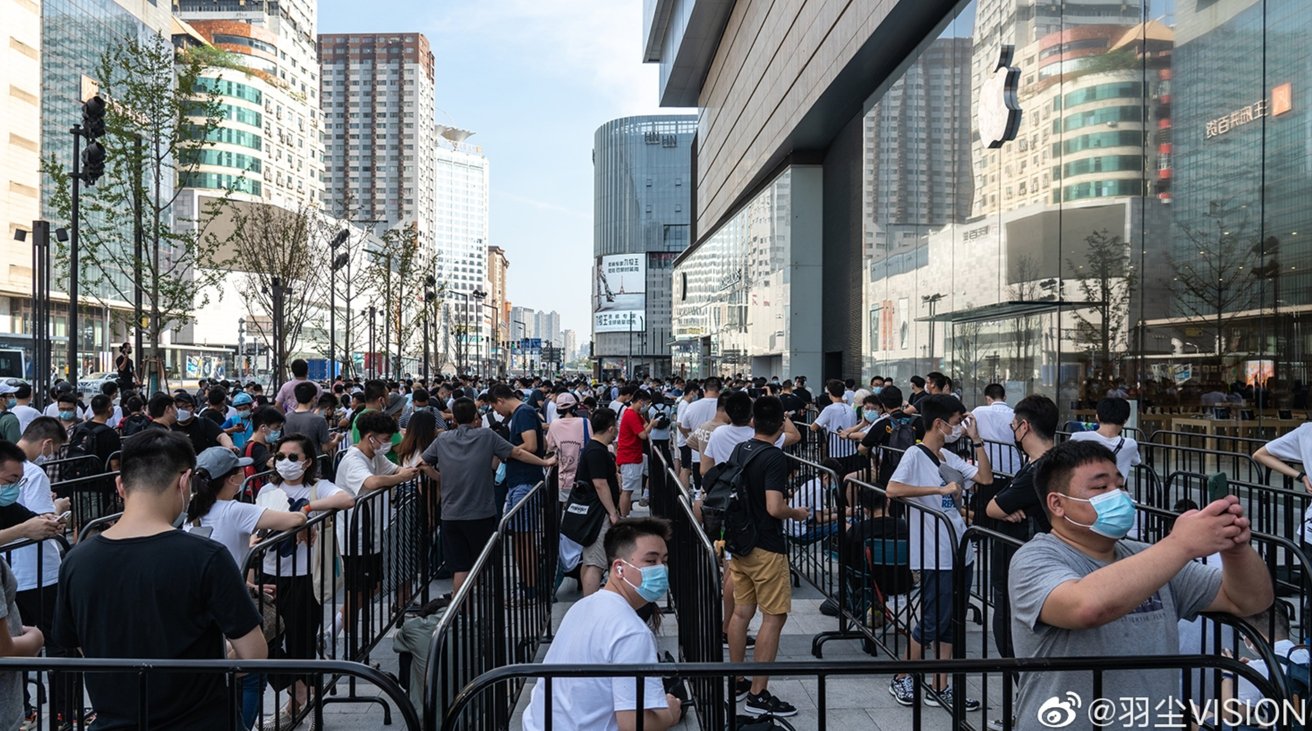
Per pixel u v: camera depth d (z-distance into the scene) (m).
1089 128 17.23
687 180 150.50
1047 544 2.88
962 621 5.23
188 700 3.19
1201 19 14.40
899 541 6.59
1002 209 20.64
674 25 65.12
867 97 32.03
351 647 6.25
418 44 169.00
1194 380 14.53
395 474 7.64
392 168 168.12
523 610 6.62
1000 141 20.64
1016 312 20.02
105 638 3.23
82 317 65.50
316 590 5.84
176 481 3.43
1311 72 12.23
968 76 22.47
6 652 3.50
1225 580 2.79
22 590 5.77
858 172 34.34
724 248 58.00
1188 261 14.63
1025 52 19.45
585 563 7.63
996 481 8.27
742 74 49.88
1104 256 16.72
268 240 41.41
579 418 10.91
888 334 29.30
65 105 68.00
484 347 146.50
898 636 6.70
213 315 84.94
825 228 40.19
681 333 80.62
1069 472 2.81
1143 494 11.99
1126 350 16.17
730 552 5.87
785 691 6.16
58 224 67.38
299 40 120.75
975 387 22.12
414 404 13.62
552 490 9.05
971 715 5.51
